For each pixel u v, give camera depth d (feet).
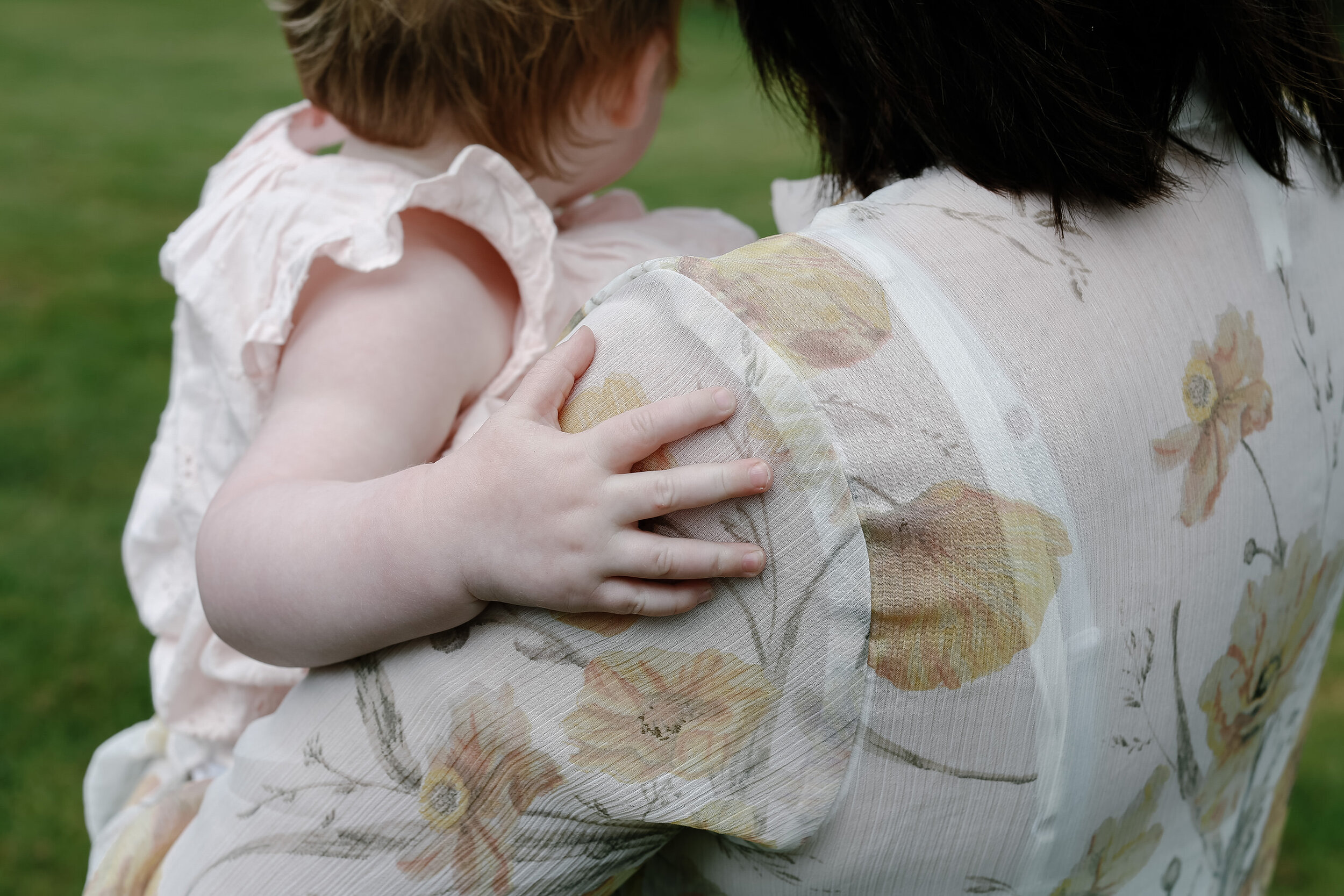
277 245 3.33
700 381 2.12
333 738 2.40
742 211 20.57
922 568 1.99
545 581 2.16
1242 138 2.50
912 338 2.08
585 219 4.32
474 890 2.27
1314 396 2.55
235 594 2.62
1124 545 2.17
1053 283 2.21
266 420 3.07
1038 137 2.25
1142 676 2.25
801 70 2.71
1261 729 2.80
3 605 10.06
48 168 22.54
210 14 41.60
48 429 12.95
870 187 2.77
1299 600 2.68
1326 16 2.65
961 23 2.27
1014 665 2.06
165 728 4.02
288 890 2.36
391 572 2.34
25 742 8.61
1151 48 2.33
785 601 2.03
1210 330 2.33
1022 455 2.05
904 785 2.08
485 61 3.40
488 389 3.34
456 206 3.21
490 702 2.25
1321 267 2.64
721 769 2.11
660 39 3.69
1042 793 2.18
